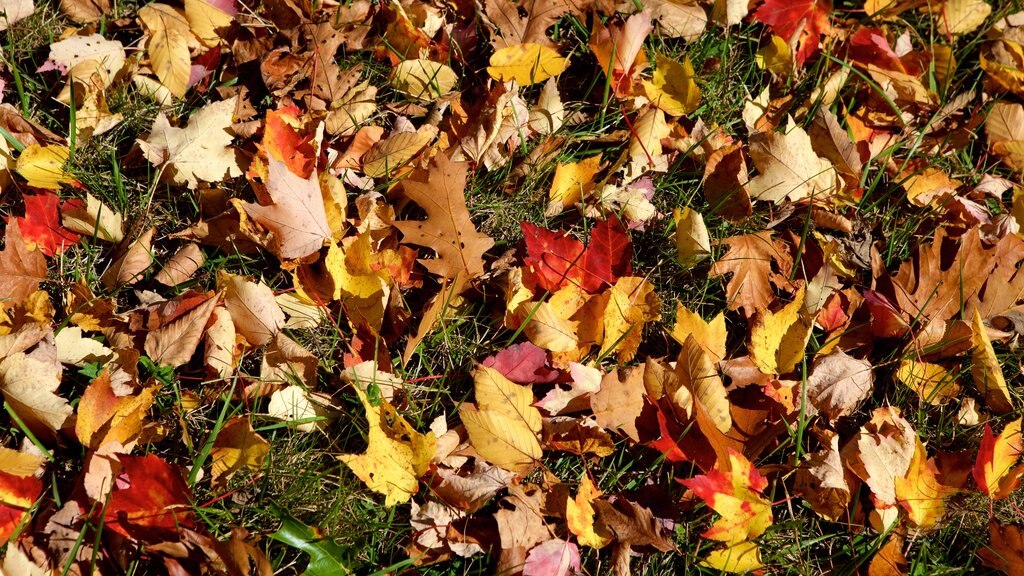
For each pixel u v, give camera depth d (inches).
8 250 55.2
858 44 65.9
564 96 64.3
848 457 56.0
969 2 67.6
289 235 56.1
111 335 55.6
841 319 59.0
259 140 60.4
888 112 65.2
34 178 57.5
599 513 54.0
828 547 56.0
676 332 57.1
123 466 52.0
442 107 62.4
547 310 56.2
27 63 61.1
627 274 57.9
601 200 60.5
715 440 54.3
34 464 52.7
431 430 54.7
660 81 63.4
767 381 57.2
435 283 58.7
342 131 61.1
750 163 62.8
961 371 59.2
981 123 65.2
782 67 65.1
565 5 64.0
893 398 58.8
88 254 57.6
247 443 53.4
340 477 54.7
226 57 62.3
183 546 51.8
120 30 62.4
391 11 63.9
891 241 61.3
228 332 55.3
